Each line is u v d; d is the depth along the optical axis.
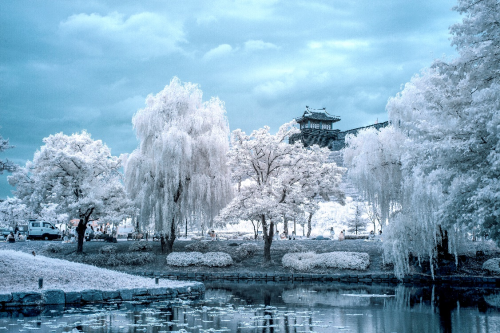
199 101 39.44
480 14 13.55
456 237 28.00
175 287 19.77
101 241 47.25
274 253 36.38
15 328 11.66
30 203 37.94
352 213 67.25
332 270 31.23
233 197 37.34
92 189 37.66
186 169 36.59
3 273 18.81
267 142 34.97
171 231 37.75
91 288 17.92
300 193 34.31
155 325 12.34
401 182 28.34
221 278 31.23
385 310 15.84
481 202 12.45
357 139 34.66
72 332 11.12
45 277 19.20
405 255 28.89
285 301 18.50
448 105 15.12
